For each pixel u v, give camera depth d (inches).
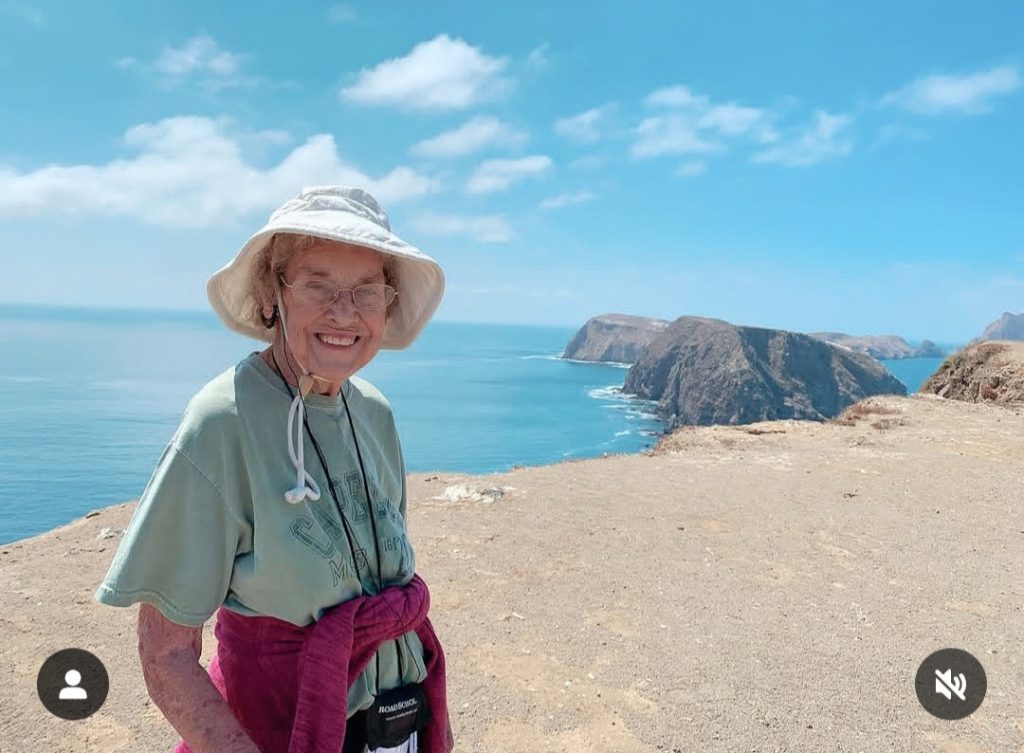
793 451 467.5
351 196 66.8
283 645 61.2
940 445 484.4
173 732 137.6
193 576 56.6
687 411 6486.2
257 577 59.4
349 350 64.1
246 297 70.2
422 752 73.2
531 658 174.6
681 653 179.6
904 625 199.8
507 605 205.8
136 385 6727.4
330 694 57.9
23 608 190.5
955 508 326.3
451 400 6781.5
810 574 239.8
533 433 4726.9
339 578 61.6
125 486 2512.3
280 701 60.9
